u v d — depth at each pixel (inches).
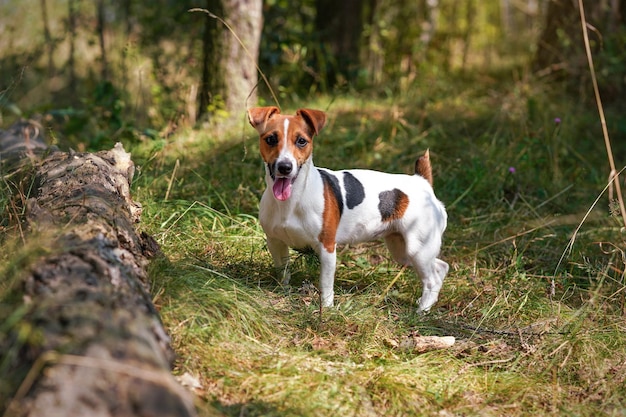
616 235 248.7
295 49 431.5
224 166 277.7
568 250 236.7
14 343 116.5
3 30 478.6
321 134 319.3
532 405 154.4
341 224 190.5
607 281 217.0
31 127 277.3
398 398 148.7
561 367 167.9
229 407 136.9
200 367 146.7
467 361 170.2
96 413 102.1
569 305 205.0
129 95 403.5
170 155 293.1
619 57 399.9
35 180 202.4
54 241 145.3
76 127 320.2
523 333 184.1
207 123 331.0
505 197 285.3
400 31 501.0
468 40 571.2
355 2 459.5
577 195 289.6
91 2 497.7
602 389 160.2
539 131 322.3
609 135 361.7
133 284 141.9
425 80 445.1
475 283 216.7
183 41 441.4
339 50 458.9
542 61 444.5
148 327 127.7
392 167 291.9
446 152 312.8
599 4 415.2
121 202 183.9
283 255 196.4
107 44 489.7
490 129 336.8
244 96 335.6
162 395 106.5
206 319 159.8
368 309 186.4
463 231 254.8
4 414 105.3
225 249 214.4
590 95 404.8
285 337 169.6
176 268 175.9
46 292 126.2
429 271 202.2
